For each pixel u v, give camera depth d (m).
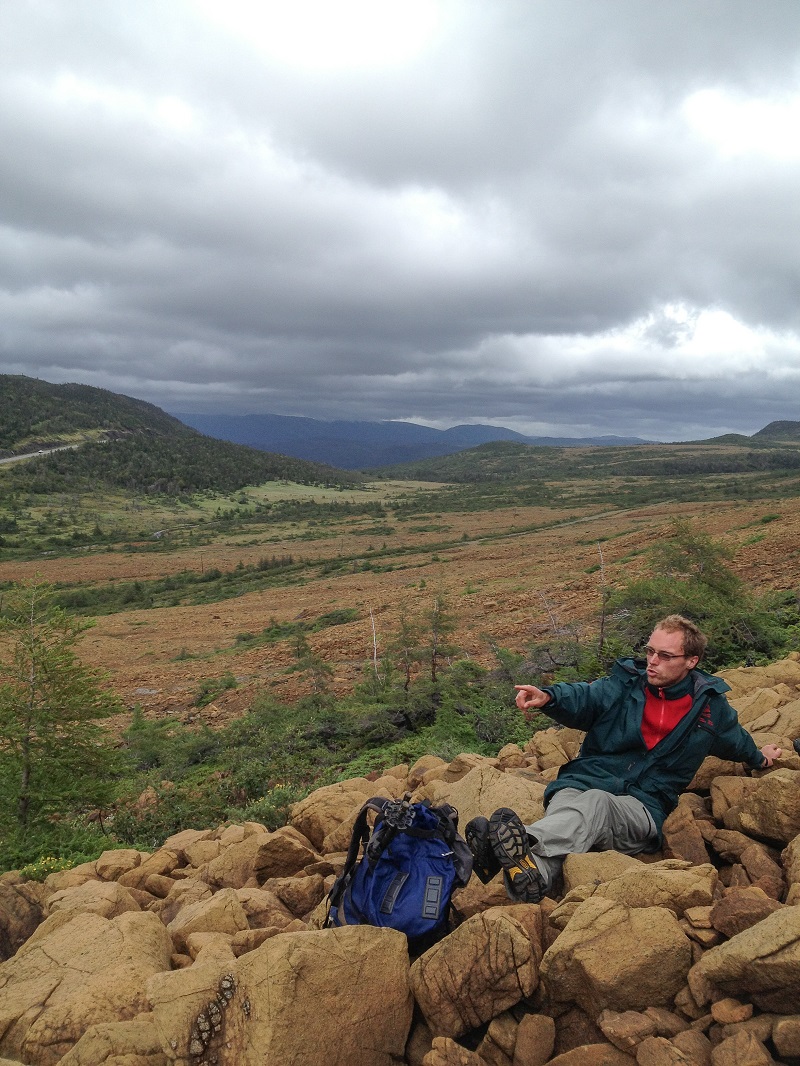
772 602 13.54
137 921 3.17
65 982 2.77
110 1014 2.55
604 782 3.30
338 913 2.87
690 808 3.57
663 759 3.33
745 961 2.03
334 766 11.13
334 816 5.12
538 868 2.88
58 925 3.44
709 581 13.44
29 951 3.08
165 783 10.68
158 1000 2.30
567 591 28.50
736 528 37.53
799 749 3.75
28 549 141.12
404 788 5.87
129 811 10.17
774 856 3.07
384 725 12.98
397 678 16.39
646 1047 1.96
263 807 7.38
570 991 2.29
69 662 9.98
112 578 97.81
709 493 136.00
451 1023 2.32
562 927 2.56
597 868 2.86
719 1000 2.11
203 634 41.00
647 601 13.46
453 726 11.40
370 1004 2.29
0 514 187.50
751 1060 1.80
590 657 12.66
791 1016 1.93
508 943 2.32
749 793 3.33
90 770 10.06
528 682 13.34
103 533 167.75
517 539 82.81
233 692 21.58
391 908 2.71
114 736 18.30
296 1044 2.11
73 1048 2.23
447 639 18.70
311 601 49.09
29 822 9.22
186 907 3.68
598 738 3.46
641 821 3.19
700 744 3.31
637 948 2.24
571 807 3.12
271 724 14.63
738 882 2.89
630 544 44.53
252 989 2.22
